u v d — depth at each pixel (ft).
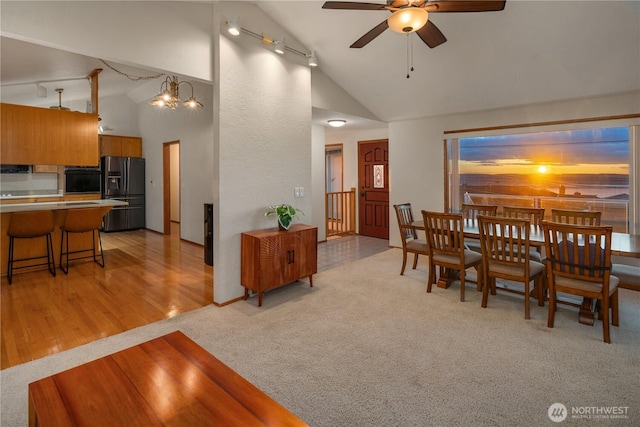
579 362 7.32
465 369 7.11
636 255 8.09
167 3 9.53
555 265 8.77
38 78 15.97
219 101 10.37
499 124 15.44
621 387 6.47
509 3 9.55
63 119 15.10
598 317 9.57
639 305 10.57
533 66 11.85
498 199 16.16
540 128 14.35
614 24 9.43
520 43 10.96
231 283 10.93
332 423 5.60
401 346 8.09
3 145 13.70
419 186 18.29
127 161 24.47
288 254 11.32
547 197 14.80
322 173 20.84
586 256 8.20
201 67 10.30
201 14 10.27
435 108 16.22
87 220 14.35
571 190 14.20
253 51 11.26
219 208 10.52
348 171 24.73
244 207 11.21
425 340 8.37
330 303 10.80
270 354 7.74
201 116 18.80
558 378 6.77
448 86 14.17
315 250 12.34
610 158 13.26
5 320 9.44
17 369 7.09
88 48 8.18
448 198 17.39
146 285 12.55
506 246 11.22
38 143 14.49
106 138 23.84
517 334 8.64
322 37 12.53
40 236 13.64
